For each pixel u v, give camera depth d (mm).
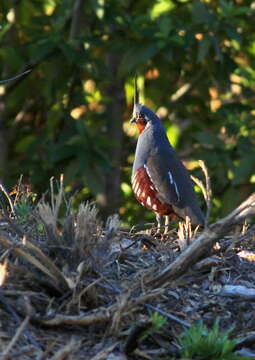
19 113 16594
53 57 14125
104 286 6543
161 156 10195
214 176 14523
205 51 13695
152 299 6344
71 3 14594
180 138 16078
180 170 10250
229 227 6668
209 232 6676
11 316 6109
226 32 13930
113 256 7375
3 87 15414
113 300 6516
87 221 6777
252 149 14523
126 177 16422
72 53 13625
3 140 15836
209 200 6801
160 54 15094
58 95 14594
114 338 6098
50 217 6801
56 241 6766
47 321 6055
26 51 14914
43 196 7430
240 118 15148
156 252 7820
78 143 13750
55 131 15367
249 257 7820
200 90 16141
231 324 6605
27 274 6383
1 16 15953
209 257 7520
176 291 6934
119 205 15484
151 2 15766
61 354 5590
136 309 6191
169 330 6355
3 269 6094
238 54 16391
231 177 14719
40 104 16344
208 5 14812
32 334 5992
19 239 7211
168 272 6715
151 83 16281
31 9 15703
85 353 5922
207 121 16625
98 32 15391
